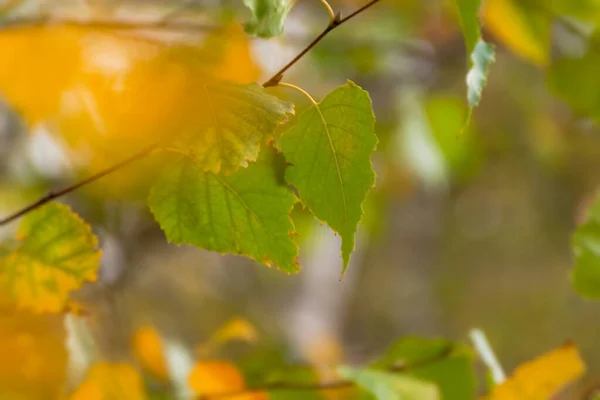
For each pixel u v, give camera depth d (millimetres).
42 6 913
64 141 942
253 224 747
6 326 779
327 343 2125
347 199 728
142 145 760
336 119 726
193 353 966
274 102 723
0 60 880
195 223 748
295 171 734
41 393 789
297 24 1343
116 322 1344
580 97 961
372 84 1636
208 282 2359
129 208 1359
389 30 1532
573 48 1034
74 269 770
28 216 764
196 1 1036
